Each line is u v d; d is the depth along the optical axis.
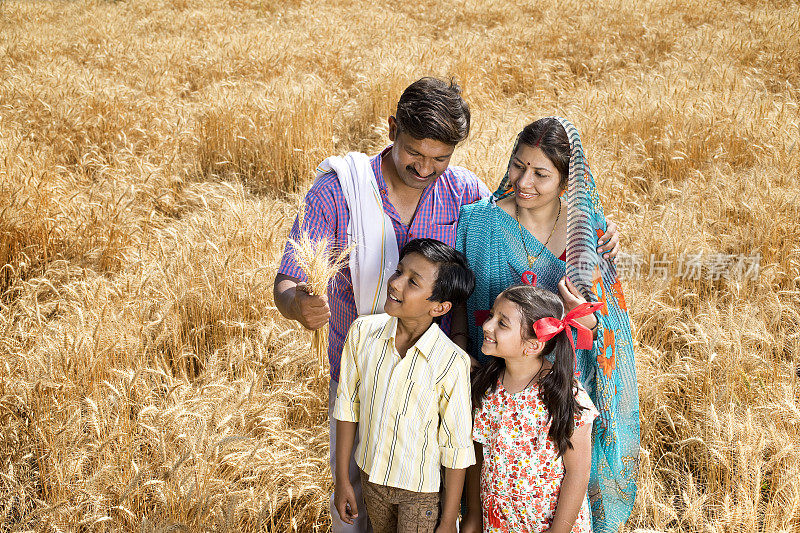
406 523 2.30
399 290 2.11
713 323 3.92
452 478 2.23
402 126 2.06
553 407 2.15
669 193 6.03
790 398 3.26
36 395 3.26
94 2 15.62
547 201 2.26
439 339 2.20
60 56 10.23
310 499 3.07
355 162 2.30
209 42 11.59
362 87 8.88
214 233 4.91
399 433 2.22
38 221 4.98
